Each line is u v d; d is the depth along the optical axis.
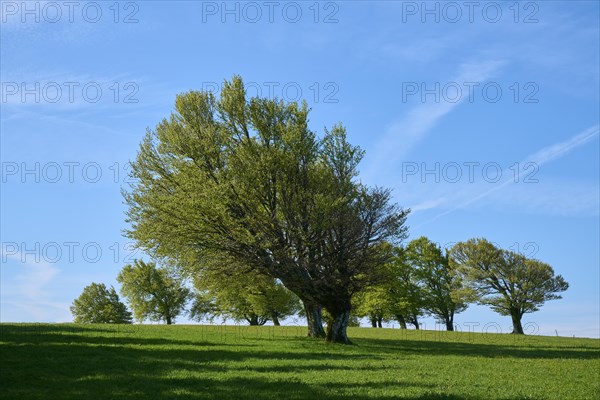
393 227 39.53
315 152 40.06
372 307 73.31
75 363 21.50
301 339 40.25
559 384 20.72
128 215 40.91
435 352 34.72
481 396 17.69
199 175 38.00
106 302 87.75
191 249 39.44
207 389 17.42
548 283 71.38
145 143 41.50
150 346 29.20
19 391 16.19
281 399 16.22
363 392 17.64
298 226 37.81
